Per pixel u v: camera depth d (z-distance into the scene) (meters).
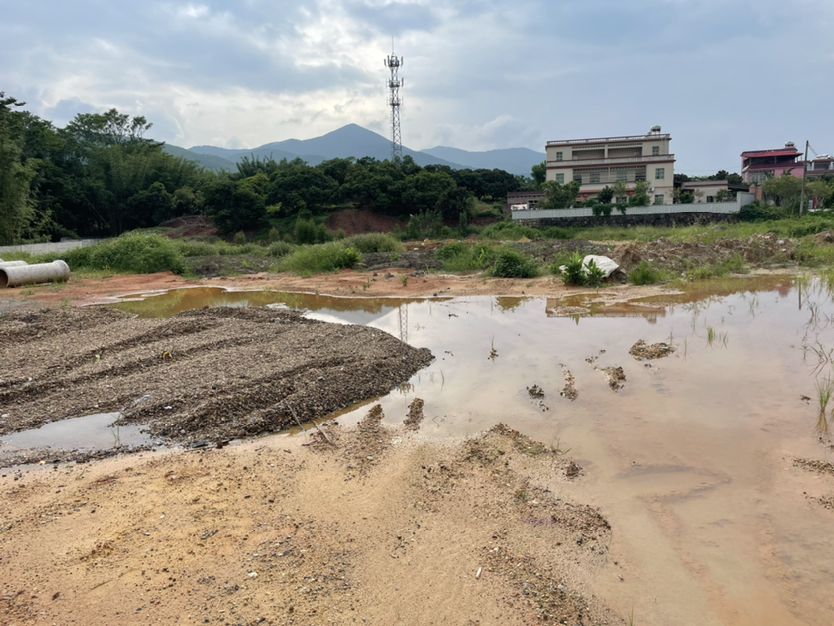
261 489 4.41
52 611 3.04
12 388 6.68
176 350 8.12
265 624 2.92
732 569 3.37
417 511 4.06
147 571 3.37
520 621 2.96
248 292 16.48
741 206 41.78
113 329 9.73
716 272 15.65
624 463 4.77
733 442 5.09
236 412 5.90
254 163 68.44
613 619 2.98
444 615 3.01
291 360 7.45
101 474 4.73
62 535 3.78
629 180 54.06
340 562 3.46
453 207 50.03
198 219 56.97
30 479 4.68
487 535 3.75
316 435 5.55
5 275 18.17
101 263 22.75
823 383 6.49
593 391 6.58
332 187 53.31
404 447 5.20
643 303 11.93
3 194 32.78
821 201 47.34
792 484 4.32
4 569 3.41
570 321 10.44
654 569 3.38
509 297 13.52
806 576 3.28
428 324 10.63
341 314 12.11
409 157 67.75
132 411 5.95
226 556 3.51
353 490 4.38
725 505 4.07
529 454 4.98
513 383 6.97
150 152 60.72
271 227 50.78
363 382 6.84
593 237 36.78
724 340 8.54
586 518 3.93
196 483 4.51
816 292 12.43
